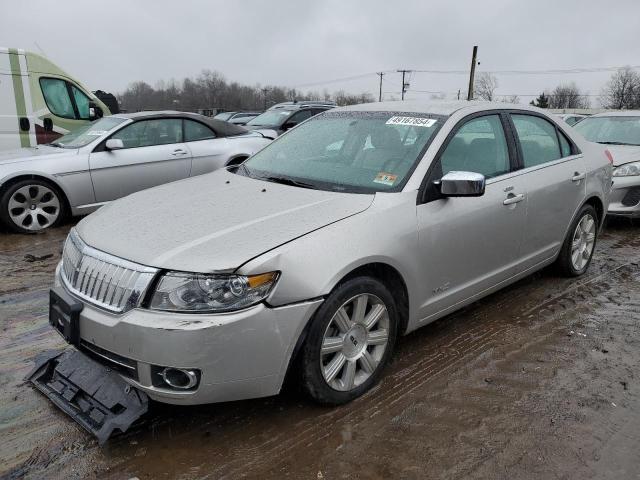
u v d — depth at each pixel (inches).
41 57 363.3
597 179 199.2
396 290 130.1
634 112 350.0
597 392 129.3
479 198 146.0
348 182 137.2
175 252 103.8
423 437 111.5
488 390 129.3
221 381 101.2
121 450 106.1
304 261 107.0
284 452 106.3
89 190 276.8
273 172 152.6
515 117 170.9
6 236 262.4
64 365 125.5
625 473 102.1
